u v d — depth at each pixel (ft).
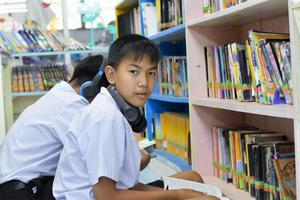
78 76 5.73
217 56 5.72
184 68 6.97
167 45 8.67
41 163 5.13
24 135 5.24
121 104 4.26
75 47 11.34
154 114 9.01
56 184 4.29
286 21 5.25
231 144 5.63
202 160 6.20
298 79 3.58
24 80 11.19
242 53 4.89
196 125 6.15
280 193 4.53
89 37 13.05
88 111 4.11
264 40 4.41
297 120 3.62
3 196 5.00
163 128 8.51
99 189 3.85
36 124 5.22
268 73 4.34
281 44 4.20
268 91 4.33
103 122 3.94
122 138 4.02
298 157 3.65
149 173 6.75
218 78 5.73
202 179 5.64
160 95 8.00
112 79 4.39
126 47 4.24
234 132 5.58
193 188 4.75
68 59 12.07
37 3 12.80
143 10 8.72
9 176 5.00
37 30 11.59
